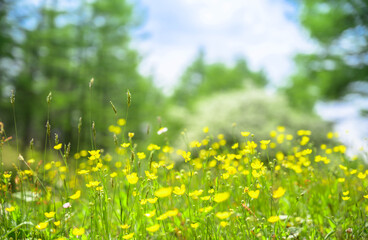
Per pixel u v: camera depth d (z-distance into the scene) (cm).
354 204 232
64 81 1755
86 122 1484
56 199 257
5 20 1325
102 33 1811
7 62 1374
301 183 268
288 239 195
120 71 1855
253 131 1107
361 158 308
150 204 218
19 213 218
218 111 1311
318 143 1080
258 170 223
